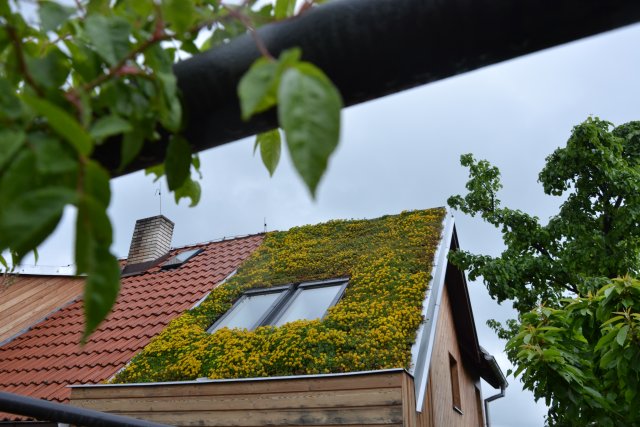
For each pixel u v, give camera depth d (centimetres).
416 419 500
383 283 662
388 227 891
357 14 75
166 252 1122
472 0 71
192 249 1104
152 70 72
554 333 397
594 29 69
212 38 85
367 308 609
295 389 503
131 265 1078
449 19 71
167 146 82
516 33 71
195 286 850
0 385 689
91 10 79
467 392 1030
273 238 999
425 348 567
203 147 87
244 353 580
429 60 75
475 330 1001
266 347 568
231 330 644
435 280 688
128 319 790
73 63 74
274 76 49
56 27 66
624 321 339
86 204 46
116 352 682
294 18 77
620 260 848
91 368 661
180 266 993
